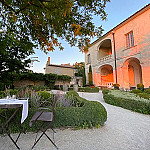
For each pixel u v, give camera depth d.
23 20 3.64
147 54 9.87
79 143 2.10
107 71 19.31
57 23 3.12
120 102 5.39
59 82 18.59
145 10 10.18
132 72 15.65
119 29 13.36
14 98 2.56
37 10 2.78
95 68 17.94
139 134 2.55
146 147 2.00
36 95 3.80
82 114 2.84
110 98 6.06
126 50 12.22
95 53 18.17
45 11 2.83
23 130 2.47
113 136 2.42
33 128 2.52
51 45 4.43
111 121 3.41
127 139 2.29
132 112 4.48
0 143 2.05
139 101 4.58
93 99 7.59
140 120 3.55
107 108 5.00
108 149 1.91
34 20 3.43
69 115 2.77
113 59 14.09
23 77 14.09
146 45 10.00
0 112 2.49
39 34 4.09
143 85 9.57
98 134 2.51
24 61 7.68
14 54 6.70
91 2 2.89
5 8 3.20
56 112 2.72
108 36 15.20
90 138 2.31
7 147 1.93
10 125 2.45
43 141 2.15
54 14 2.67
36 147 1.94
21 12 3.23
